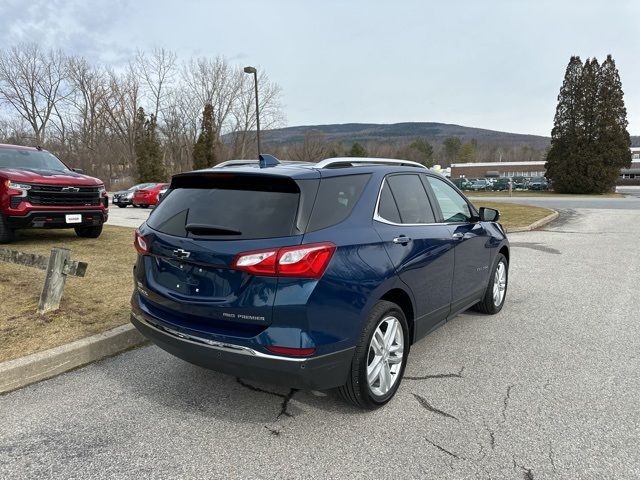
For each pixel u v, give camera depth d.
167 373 3.84
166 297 3.12
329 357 2.81
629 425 3.02
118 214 19.75
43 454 2.72
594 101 39.62
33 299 5.23
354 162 3.57
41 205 8.22
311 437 2.91
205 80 53.31
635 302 5.95
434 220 4.05
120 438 2.89
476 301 4.96
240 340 2.76
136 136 53.09
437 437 2.90
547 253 9.73
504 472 2.56
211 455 2.72
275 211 2.87
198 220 3.07
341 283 2.84
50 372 3.77
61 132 57.78
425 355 4.24
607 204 25.88
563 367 3.95
